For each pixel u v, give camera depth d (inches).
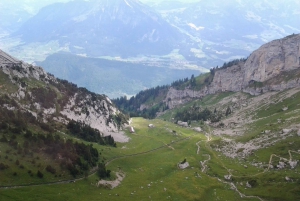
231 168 5762.8
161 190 4704.7
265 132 7037.4
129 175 5324.8
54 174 4350.4
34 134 4963.1
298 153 5502.0
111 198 4175.7
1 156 4165.8
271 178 4867.1
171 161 6368.1
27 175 4077.3
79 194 4089.6
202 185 4985.2
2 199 3440.0
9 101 5944.9
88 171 4825.3
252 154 6220.5
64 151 4909.0
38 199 3663.9
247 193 4628.4
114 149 6781.5
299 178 4601.4
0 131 4694.9
